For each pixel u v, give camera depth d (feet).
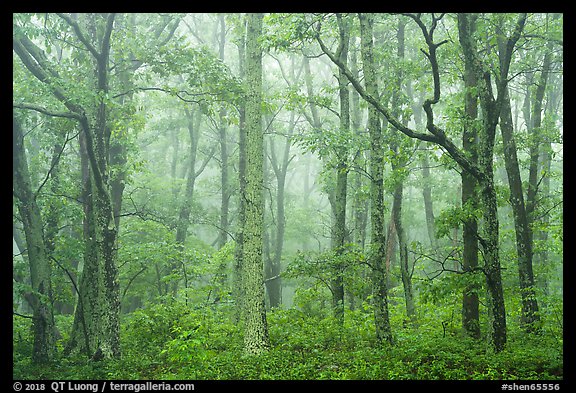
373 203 45.78
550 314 49.32
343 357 41.73
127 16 73.56
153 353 50.34
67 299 61.52
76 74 56.85
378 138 46.29
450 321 54.75
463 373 35.01
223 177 102.22
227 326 55.88
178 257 67.26
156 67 57.57
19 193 52.03
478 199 46.32
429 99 38.40
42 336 50.65
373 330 50.24
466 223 45.37
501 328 40.14
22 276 56.44
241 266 67.31
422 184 96.17
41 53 53.72
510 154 55.31
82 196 59.16
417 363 38.14
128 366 45.62
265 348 45.01
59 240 57.62
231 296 65.87
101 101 50.34
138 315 56.49
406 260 59.77
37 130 69.10
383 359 39.78
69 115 47.67
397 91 57.21
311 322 55.77
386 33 77.92
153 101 102.12
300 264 49.80
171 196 103.71
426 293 39.68
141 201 99.60
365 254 52.34
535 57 66.69
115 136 63.10
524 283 53.11
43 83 47.80
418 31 74.79
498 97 41.65
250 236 46.73
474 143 48.47
